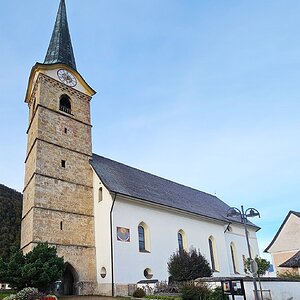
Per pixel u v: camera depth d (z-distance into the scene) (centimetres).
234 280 1894
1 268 2136
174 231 3369
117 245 2733
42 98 3039
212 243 3884
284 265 3462
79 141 3222
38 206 2620
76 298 2252
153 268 2961
